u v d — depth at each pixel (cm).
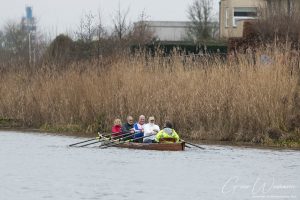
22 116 16788
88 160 11494
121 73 15350
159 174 10169
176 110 14538
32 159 11638
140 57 15512
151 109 14688
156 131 13300
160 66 15062
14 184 9425
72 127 15800
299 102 13938
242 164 11144
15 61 18525
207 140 14175
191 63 14888
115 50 18575
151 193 8888
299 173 10362
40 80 16738
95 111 15588
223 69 14375
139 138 13288
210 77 14412
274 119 13762
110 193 8875
